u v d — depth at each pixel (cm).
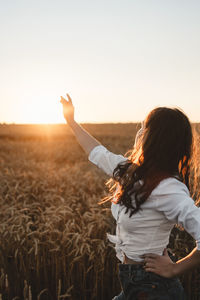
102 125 4216
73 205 441
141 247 155
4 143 1880
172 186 140
